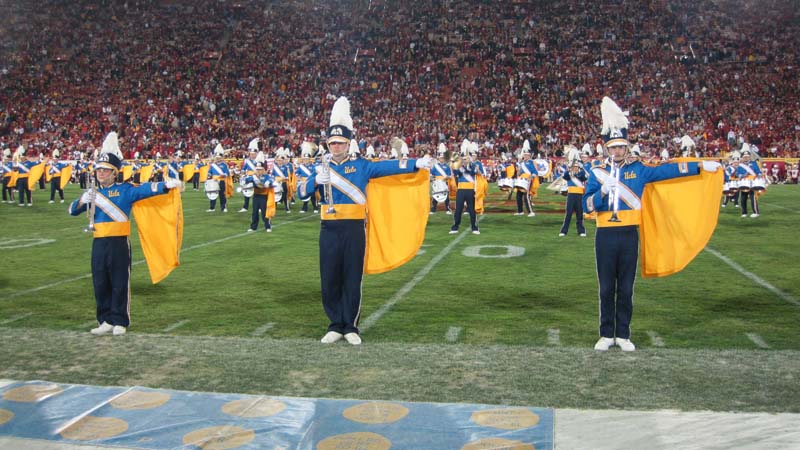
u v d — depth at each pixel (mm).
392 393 4672
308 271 10164
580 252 11914
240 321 7156
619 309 5895
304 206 20297
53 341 6133
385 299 8172
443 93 42531
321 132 39812
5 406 4344
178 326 6949
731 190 20391
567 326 6848
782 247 12273
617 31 46562
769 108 39531
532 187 18625
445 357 5551
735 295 8273
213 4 50031
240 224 16594
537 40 46219
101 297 6594
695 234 6047
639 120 39031
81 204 6645
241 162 34938
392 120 40406
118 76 44062
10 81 42844
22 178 22188
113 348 5879
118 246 6539
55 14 47750
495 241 13391
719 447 3654
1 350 5812
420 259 11188
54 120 40188
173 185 6723
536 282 9188
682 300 8016
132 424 4066
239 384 4887
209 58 45875
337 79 44250
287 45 47344
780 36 45719
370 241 6496
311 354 5672
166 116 40688
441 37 47250
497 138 38562
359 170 6277
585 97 41375
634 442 3742
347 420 4102
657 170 5887
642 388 4719
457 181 14648
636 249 5840
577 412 4184
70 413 4234
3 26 46250
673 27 46781
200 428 4000
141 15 48781
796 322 6957
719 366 5238
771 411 4242
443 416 4148
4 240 13656
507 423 4027
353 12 49906
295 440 3838
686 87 41719
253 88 43625
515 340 6340
